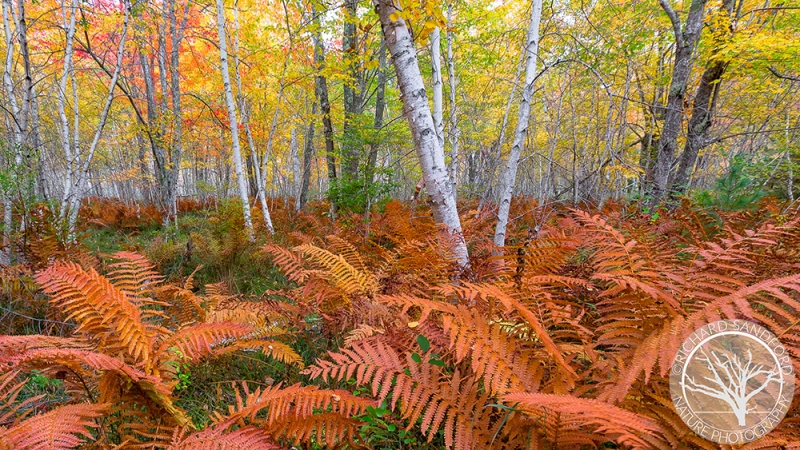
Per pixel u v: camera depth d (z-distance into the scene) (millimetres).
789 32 6250
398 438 1830
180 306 2875
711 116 6844
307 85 9773
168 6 9828
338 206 7781
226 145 13773
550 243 2023
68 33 5473
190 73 11633
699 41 6809
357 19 5363
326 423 1542
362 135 7215
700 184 12453
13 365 1344
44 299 3314
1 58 7785
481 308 1992
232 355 2543
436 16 2811
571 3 5945
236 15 8406
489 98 11156
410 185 14492
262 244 5977
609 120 5117
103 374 1570
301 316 2768
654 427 1126
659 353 1289
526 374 1521
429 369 1680
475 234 4586
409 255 2803
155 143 7973
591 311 2287
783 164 6512
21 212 3969
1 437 1180
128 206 14734
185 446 1405
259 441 1409
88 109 12344
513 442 1417
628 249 1699
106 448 1535
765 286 1302
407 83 2867
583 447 1447
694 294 1502
